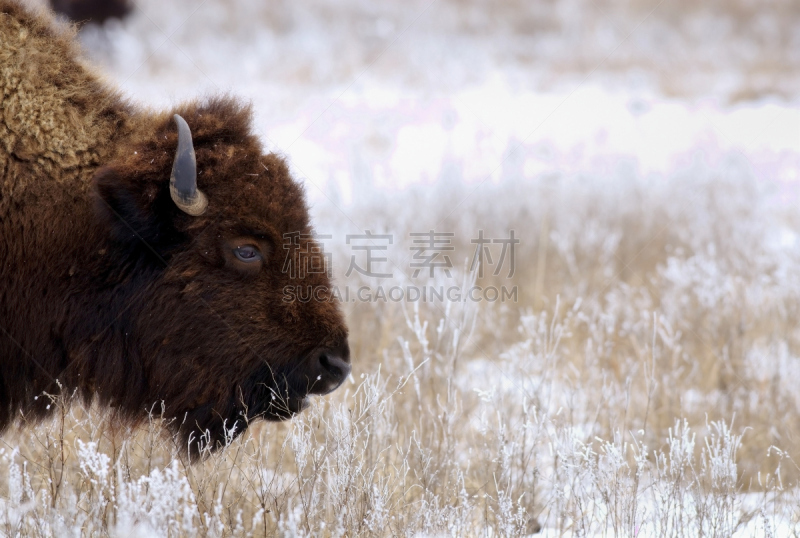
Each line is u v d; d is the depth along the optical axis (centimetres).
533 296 2419
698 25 7412
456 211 2969
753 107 5259
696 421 1758
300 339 1279
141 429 1360
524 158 3959
